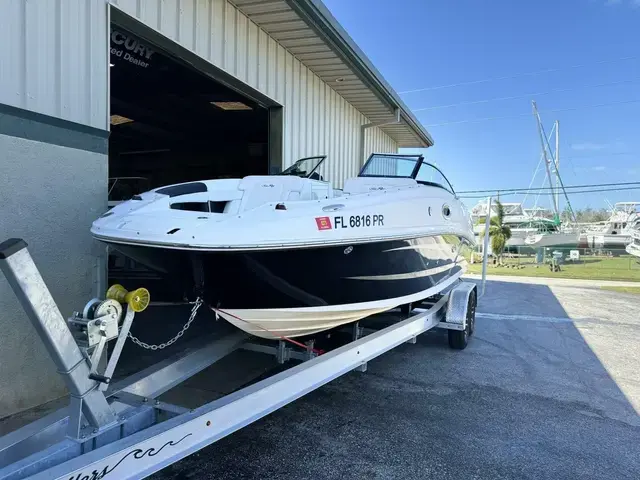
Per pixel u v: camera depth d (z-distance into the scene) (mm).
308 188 3732
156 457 1982
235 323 3223
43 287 1831
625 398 3893
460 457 2822
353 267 3400
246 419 2420
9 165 3070
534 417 3455
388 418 3359
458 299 5164
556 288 11750
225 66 5520
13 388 3160
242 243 2686
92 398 2111
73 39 3533
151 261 2941
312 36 6469
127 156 13953
